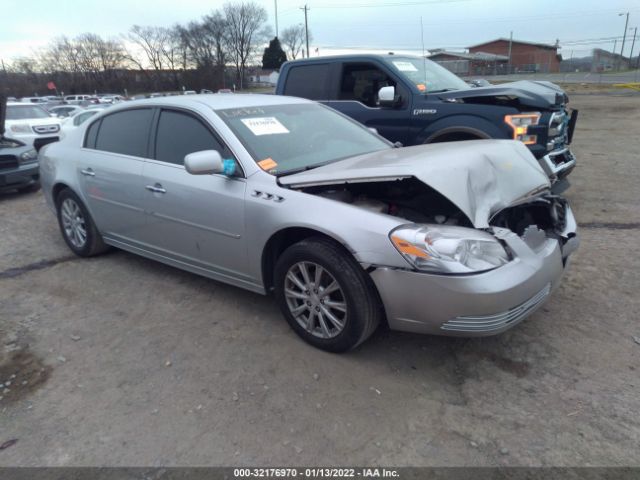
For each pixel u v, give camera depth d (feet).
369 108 20.59
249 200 10.72
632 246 15.56
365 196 11.15
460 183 9.32
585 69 168.66
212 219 11.51
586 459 7.43
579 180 24.99
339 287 9.57
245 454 7.74
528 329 10.99
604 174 26.21
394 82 20.06
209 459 7.66
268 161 11.23
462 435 7.99
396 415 8.48
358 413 8.55
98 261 16.02
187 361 10.24
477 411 8.52
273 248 10.89
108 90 213.25
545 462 7.41
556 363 9.75
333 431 8.16
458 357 10.07
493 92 18.07
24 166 26.45
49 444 8.06
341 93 21.62
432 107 18.98
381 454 7.68
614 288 12.75
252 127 12.00
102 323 11.91
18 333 11.48
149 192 12.89
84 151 15.28
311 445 7.88
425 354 10.22
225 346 10.75
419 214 10.33
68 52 220.23
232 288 13.62
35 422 8.57
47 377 9.83
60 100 132.87
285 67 23.35
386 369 9.76
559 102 17.98
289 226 10.00
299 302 10.69
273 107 13.29
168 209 12.51
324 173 10.21
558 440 7.81
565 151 19.52
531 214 11.23
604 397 8.73
